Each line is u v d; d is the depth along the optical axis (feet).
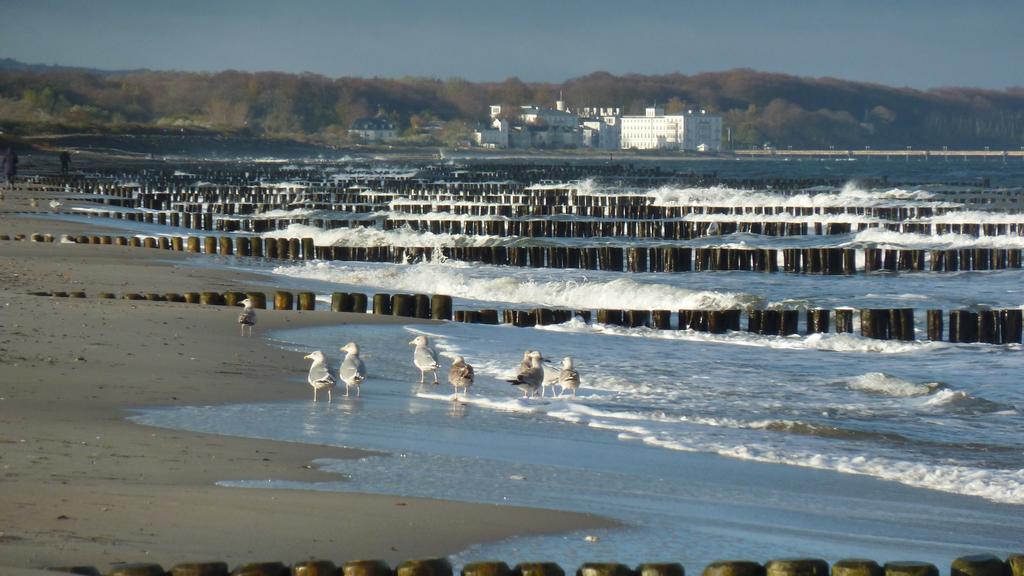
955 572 97.55
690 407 201.36
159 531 105.29
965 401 205.57
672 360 255.91
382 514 116.57
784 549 114.42
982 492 144.25
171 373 207.00
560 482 140.67
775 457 161.89
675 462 157.28
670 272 513.45
